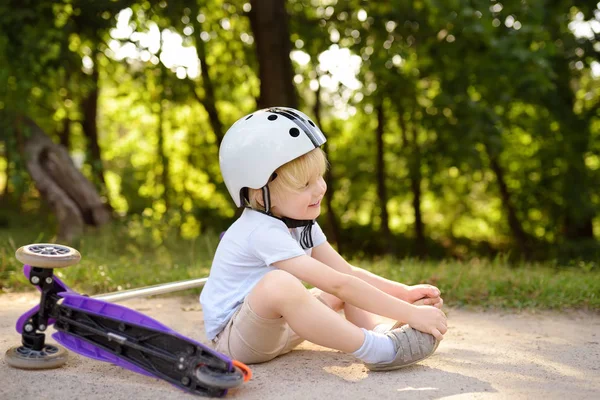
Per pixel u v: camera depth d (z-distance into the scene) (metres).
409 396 2.30
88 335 2.52
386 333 2.64
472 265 4.93
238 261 2.70
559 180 13.26
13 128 7.73
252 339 2.62
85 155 9.16
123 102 14.21
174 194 13.65
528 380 2.53
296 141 2.62
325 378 2.54
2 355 2.72
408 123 13.33
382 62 8.95
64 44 7.75
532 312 3.96
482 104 9.58
